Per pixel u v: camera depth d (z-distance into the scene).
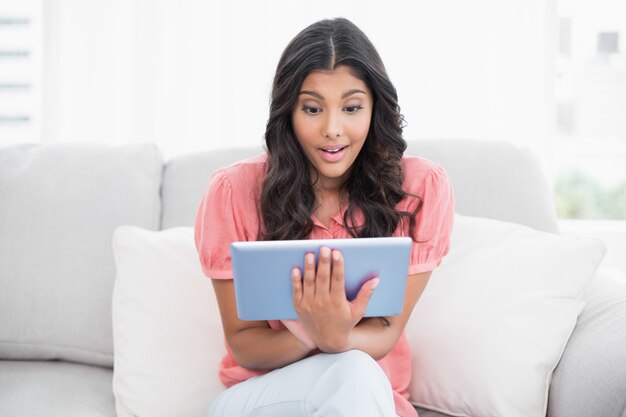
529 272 1.32
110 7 2.14
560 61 2.32
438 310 1.36
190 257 1.47
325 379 1.04
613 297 1.29
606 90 2.33
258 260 0.98
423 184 1.31
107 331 1.55
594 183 2.40
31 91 2.22
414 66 2.13
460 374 1.28
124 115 2.16
